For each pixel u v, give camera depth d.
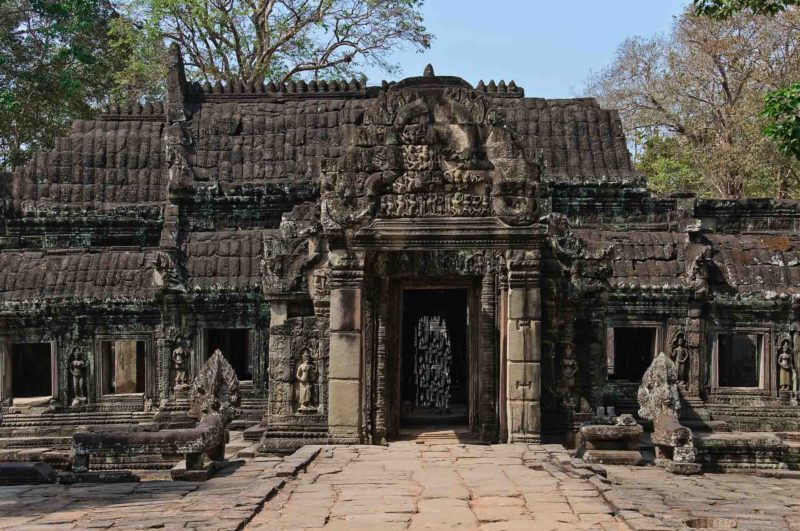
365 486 13.80
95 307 24.83
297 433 19.61
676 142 43.66
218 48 40.25
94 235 28.25
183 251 25.33
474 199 18.39
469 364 20.05
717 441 19.25
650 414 19.02
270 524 11.35
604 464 18.48
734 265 25.20
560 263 19.95
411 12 40.53
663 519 11.89
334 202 18.48
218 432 17.28
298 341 19.86
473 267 19.75
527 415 18.64
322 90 30.14
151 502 13.84
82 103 41.91
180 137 28.36
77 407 24.72
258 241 25.56
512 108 29.41
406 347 25.12
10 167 40.97
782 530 12.38
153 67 40.38
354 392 18.62
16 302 24.61
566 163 28.09
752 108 37.69
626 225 27.42
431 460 16.34
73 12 36.50
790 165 38.22
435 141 18.42
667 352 24.78
